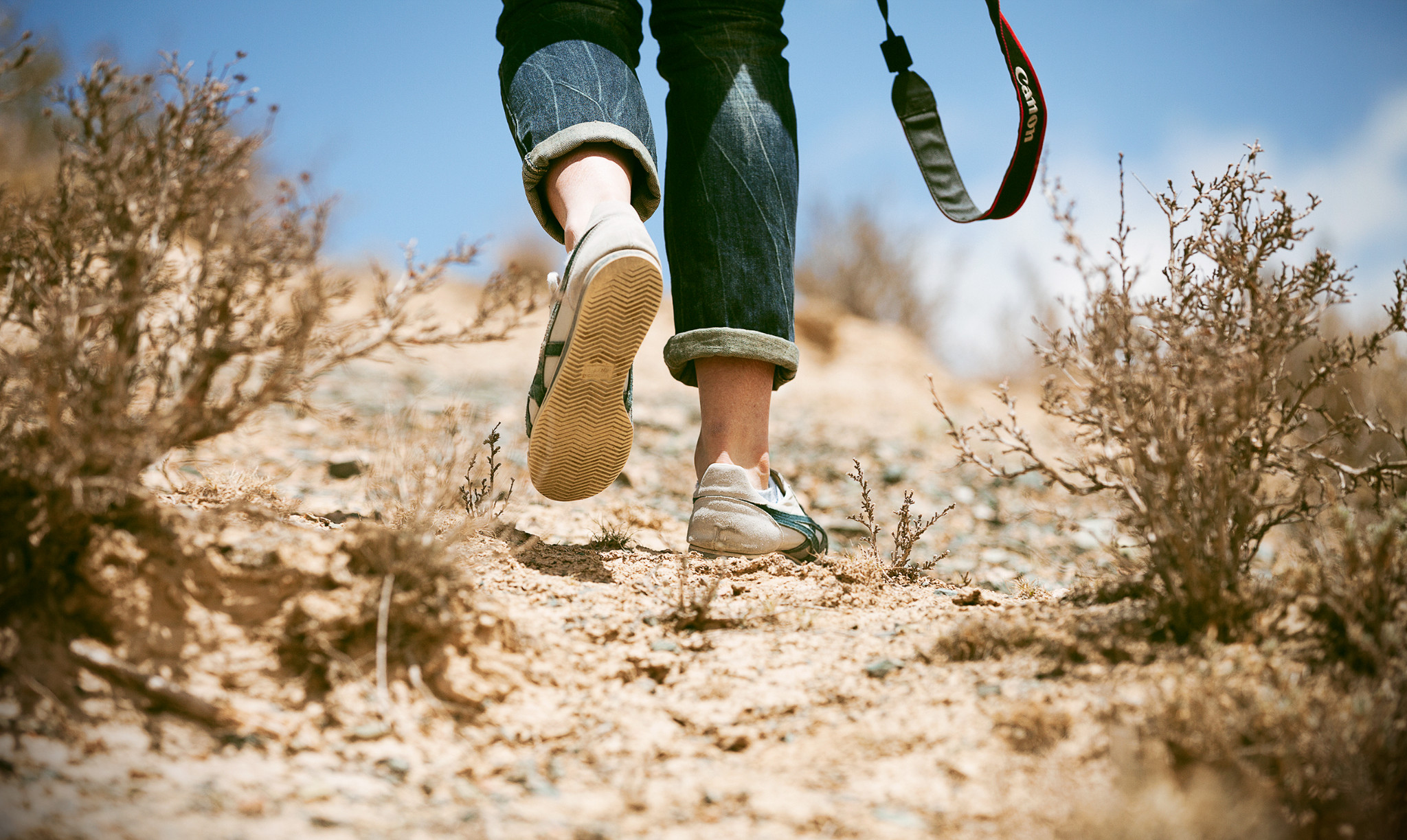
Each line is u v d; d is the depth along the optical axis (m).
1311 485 1.79
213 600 1.46
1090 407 1.76
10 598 1.33
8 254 1.50
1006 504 5.02
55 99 1.51
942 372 15.48
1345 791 1.18
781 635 1.76
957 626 1.72
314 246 1.55
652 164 2.04
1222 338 1.66
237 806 1.12
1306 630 1.51
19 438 1.43
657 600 1.91
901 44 2.32
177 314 1.53
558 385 1.99
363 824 1.13
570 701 1.51
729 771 1.34
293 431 4.47
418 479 1.85
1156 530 1.60
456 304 10.25
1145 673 1.46
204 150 1.56
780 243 2.17
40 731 1.19
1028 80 2.01
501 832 1.14
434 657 1.47
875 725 1.41
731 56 2.19
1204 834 1.11
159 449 1.46
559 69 2.04
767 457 2.25
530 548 2.26
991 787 1.25
